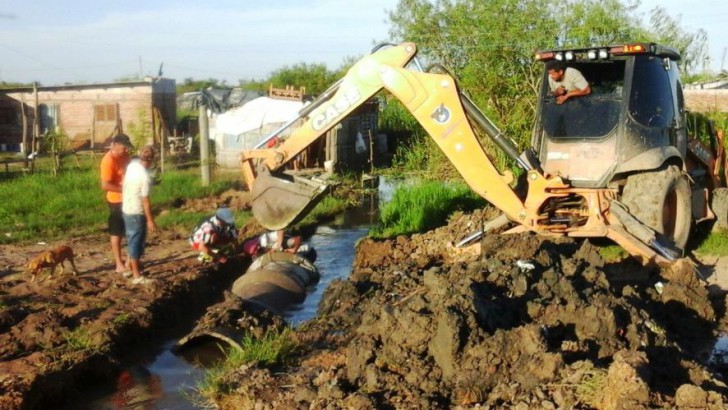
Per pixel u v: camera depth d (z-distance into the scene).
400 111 31.77
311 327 9.16
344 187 21.44
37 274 11.23
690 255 11.55
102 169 11.16
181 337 9.65
